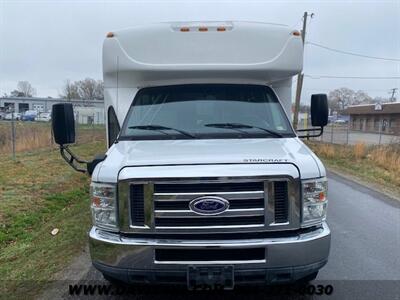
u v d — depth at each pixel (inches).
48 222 283.7
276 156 139.6
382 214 314.2
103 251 136.2
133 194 133.7
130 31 192.4
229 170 130.9
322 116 208.4
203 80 194.9
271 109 187.9
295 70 192.2
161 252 132.8
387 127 2122.3
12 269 195.2
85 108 2032.5
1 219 277.3
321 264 137.6
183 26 189.8
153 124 180.1
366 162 680.4
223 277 131.9
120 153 150.8
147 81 195.2
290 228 133.1
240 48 189.3
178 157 139.2
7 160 547.5
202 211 129.8
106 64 195.8
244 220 131.1
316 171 137.9
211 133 173.3
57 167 510.3
